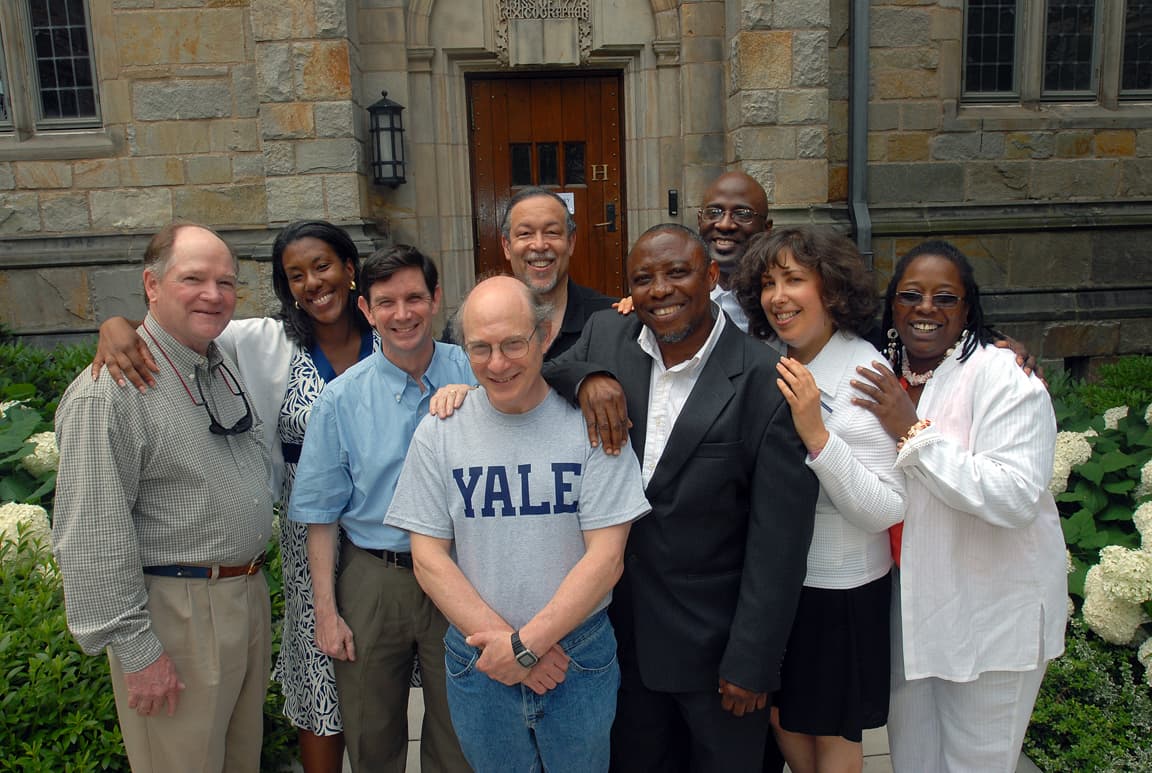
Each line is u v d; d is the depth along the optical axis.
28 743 2.35
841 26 6.54
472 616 1.83
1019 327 6.93
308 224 2.44
